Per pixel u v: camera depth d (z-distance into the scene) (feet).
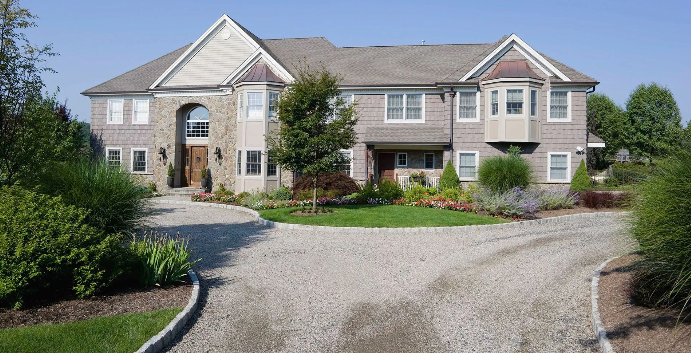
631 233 22.90
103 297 24.00
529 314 23.07
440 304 24.68
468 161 80.12
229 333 20.68
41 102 36.29
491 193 59.21
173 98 87.51
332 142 55.11
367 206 62.54
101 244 24.66
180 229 48.39
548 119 78.59
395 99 83.20
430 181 81.15
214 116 85.10
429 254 36.88
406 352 18.76
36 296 23.08
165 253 28.02
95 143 95.50
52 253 22.76
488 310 23.71
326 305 24.57
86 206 28.99
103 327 19.69
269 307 24.23
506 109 77.05
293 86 55.57
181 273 28.19
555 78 78.89
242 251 37.93
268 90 78.54
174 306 23.09
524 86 76.43
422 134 80.28
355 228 47.91
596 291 25.17
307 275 30.53
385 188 67.82
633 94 199.21
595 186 80.38
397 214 54.95
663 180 20.84
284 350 18.94
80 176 30.14
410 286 28.02
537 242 41.34
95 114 95.86
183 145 90.07
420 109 82.33
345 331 20.98
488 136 78.95
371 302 25.03
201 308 23.95
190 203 72.84
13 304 21.85
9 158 31.65
